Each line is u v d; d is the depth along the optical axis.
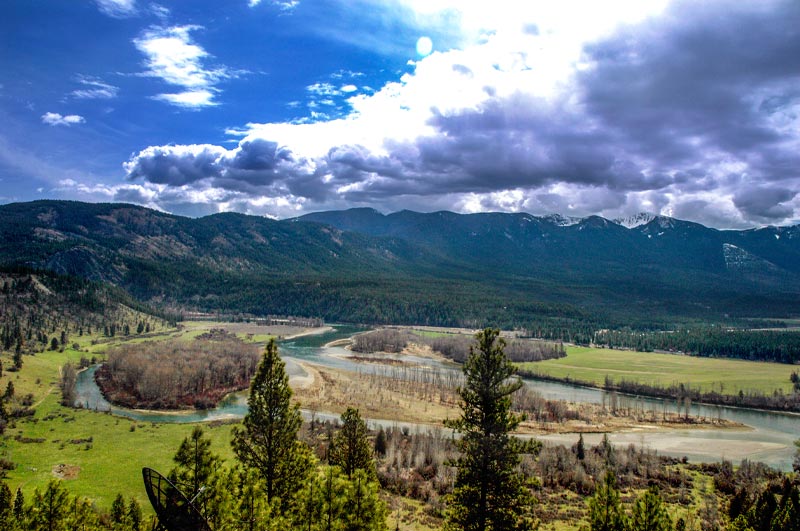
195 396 161.50
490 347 47.66
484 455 45.47
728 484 100.62
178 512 29.53
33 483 89.06
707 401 197.00
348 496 44.69
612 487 47.09
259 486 43.47
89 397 158.38
